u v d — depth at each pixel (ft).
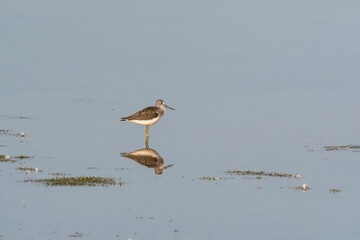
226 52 185.37
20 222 69.82
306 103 133.90
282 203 78.28
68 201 76.79
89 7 249.55
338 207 77.10
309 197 80.48
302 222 72.02
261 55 181.88
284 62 173.99
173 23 222.89
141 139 108.27
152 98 136.26
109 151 100.07
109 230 68.39
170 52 184.03
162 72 161.17
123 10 244.63
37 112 122.72
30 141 103.40
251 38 203.21
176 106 130.21
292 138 109.40
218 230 69.41
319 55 182.39
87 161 94.02
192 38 201.87
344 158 98.22
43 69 160.66
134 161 95.04
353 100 136.87
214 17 234.38
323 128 115.75
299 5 256.73
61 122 116.26
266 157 98.48
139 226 69.92
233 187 84.02
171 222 71.41
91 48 186.09
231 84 150.41
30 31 204.74
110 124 116.67
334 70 165.78
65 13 236.63
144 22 223.51
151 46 190.70
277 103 133.59
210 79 155.02
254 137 109.81
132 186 83.41
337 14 239.71
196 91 142.92
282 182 86.48
